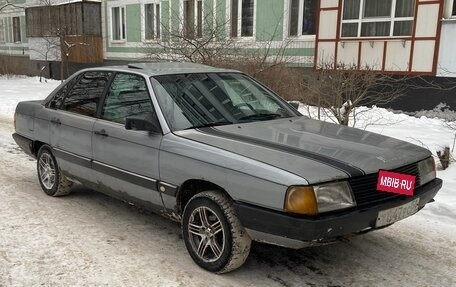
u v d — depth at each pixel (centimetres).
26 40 2698
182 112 400
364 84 910
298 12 1440
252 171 323
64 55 2239
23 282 345
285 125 410
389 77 1170
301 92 1009
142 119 388
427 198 376
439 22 1133
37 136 544
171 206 388
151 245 411
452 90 1145
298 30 1449
